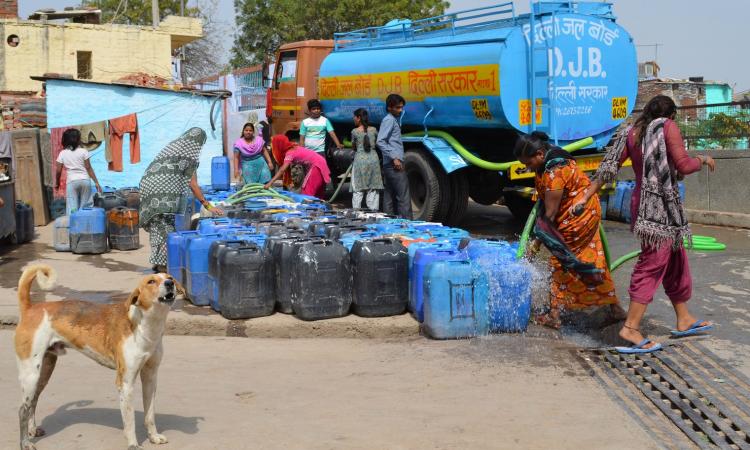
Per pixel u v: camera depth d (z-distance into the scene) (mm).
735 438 4402
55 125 15555
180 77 31484
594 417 4812
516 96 10656
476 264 6742
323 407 5023
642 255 6152
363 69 13211
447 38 11742
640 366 5883
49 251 10969
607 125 11492
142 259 10273
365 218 9078
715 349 6172
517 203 13617
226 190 12633
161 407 5031
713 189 12930
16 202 12016
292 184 13438
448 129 12055
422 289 6855
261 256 7062
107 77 26672
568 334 6793
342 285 7039
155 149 16297
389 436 4461
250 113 23344
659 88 27750
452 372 5828
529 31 10641
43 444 4395
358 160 11602
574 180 6477
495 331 6824
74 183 11641
